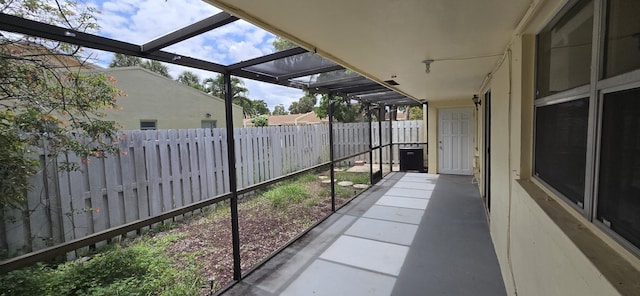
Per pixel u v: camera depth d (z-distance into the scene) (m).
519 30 2.01
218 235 4.17
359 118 14.20
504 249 2.75
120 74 6.61
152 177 4.30
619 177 0.95
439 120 8.55
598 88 1.08
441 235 3.90
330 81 4.17
